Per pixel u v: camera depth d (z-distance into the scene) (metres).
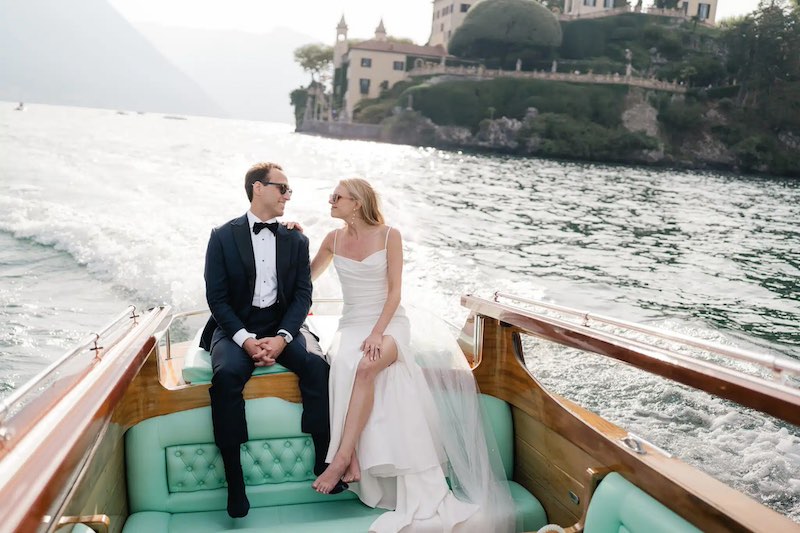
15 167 16.27
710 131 58.94
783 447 3.93
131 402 2.17
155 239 9.07
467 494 2.27
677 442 3.95
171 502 2.23
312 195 14.04
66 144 26.16
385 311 2.46
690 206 25.91
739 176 50.62
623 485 1.76
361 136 71.94
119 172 17.09
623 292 10.58
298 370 2.34
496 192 24.81
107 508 1.88
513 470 2.56
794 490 3.53
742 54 62.25
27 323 6.13
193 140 40.72
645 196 28.92
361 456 2.27
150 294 6.95
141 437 2.19
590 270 12.10
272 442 2.33
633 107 60.00
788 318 9.84
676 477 1.60
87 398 1.51
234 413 2.22
